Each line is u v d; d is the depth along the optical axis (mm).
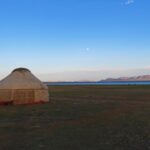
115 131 19656
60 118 27547
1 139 17625
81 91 88375
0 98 43625
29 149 14945
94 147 15141
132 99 52875
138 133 18750
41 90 45688
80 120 25891
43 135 18750
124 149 14602
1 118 27844
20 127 22328
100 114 30375
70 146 15469
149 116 27891
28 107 38938
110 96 62125
